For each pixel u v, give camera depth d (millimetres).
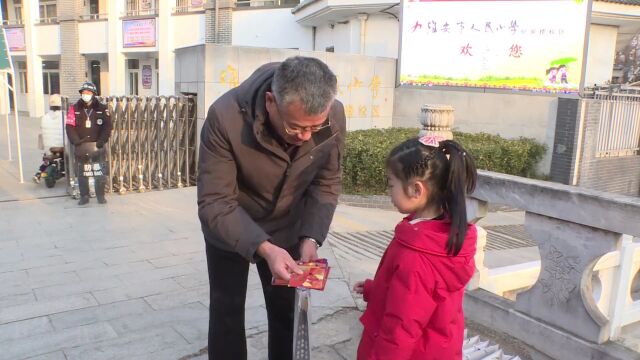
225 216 2049
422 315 1753
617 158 8898
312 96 1718
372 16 11266
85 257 4660
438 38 8430
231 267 2332
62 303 3631
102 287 3947
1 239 5180
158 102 7578
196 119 7844
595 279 3047
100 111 6523
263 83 2004
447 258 1745
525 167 8305
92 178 6969
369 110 9430
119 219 6016
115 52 19719
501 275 3996
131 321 3361
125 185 7570
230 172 2096
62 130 7609
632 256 3107
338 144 2303
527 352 3092
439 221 1796
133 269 4363
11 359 2857
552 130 8305
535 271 4219
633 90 9258
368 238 5598
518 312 3170
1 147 12438
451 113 5355
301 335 2109
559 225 2895
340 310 3549
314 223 2307
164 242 5148
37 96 22844
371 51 11406
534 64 7957
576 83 7754
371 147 7379
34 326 3268
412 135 8320
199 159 2145
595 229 2717
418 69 8641
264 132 2004
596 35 10680
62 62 21422
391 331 1770
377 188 7477
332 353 2988
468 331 3324
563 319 2930
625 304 3436
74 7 20625
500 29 8055
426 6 8414
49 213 6254
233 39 15719
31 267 4375
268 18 14953
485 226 6852
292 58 1814
